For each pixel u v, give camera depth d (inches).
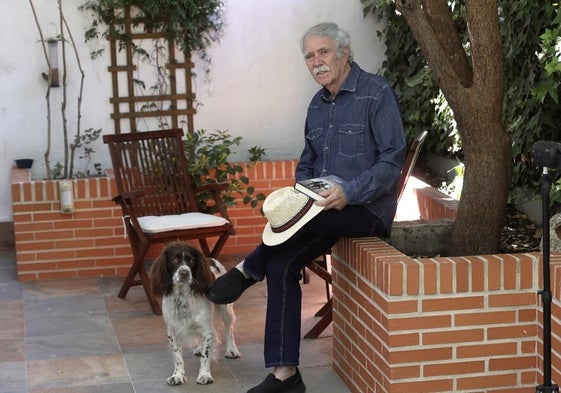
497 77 177.3
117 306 253.4
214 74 323.0
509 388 163.5
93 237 286.4
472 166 184.5
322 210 177.2
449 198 253.8
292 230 174.6
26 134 311.4
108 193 285.3
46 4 307.0
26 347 216.8
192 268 187.3
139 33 314.3
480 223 185.8
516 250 204.1
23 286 276.5
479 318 160.9
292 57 327.3
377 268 164.1
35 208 281.1
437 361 160.9
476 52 176.7
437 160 311.7
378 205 182.1
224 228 251.1
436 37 179.3
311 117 192.7
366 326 173.6
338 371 195.5
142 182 274.2
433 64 180.5
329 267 237.3
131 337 224.5
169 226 246.1
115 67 313.9
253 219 309.3
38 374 197.8
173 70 318.3
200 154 303.9
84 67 312.3
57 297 263.1
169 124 322.3
